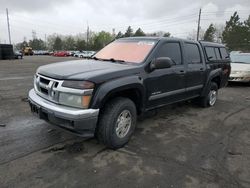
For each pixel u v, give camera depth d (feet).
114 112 11.57
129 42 15.88
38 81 12.26
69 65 12.98
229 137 14.76
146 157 11.60
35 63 77.00
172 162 11.23
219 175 10.29
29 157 11.01
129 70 12.47
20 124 15.01
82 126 10.52
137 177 9.87
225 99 26.50
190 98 18.71
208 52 20.66
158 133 14.84
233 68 36.14
